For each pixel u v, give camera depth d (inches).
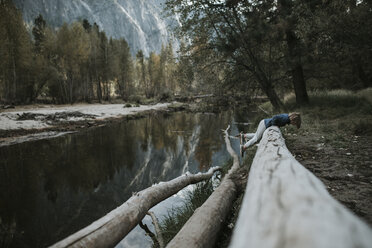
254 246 17.3
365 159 138.6
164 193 116.7
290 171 37.3
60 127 610.2
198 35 446.0
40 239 145.5
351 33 323.3
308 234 14.9
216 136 492.4
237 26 428.1
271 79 470.3
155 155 361.1
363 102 331.3
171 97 1941.4
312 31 344.2
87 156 354.6
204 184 180.4
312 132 236.4
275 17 387.9
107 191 222.8
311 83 608.7
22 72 1258.6
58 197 208.7
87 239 58.4
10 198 207.3
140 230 140.7
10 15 1131.9
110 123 743.7
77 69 1546.5
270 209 23.3
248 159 198.7
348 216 19.0
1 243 140.9
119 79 2101.4
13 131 527.8
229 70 489.1
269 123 157.3
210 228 81.5
